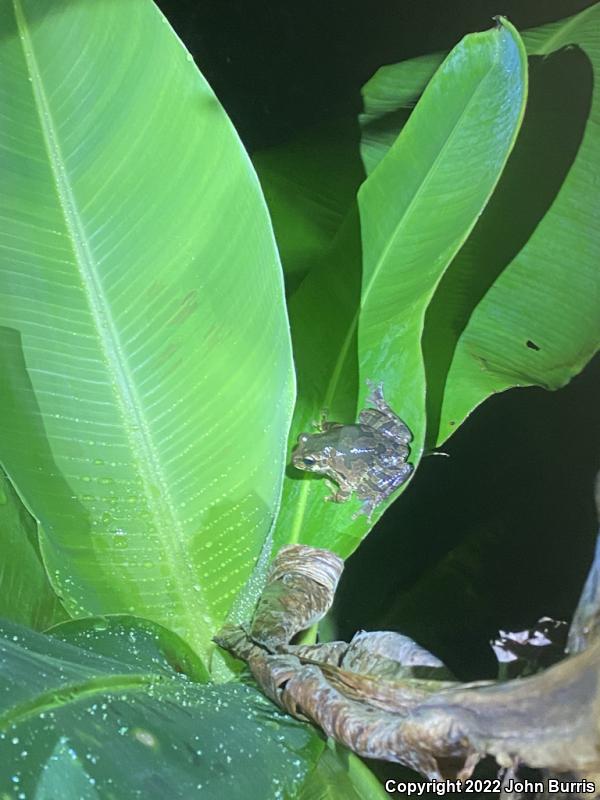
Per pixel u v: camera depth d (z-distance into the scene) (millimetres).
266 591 339
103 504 317
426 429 418
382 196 377
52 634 293
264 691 284
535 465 551
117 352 307
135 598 327
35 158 286
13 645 231
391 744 245
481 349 427
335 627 452
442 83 354
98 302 302
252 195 288
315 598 341
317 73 840
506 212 433
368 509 381
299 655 306
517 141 437
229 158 288
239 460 321
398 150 371
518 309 425
